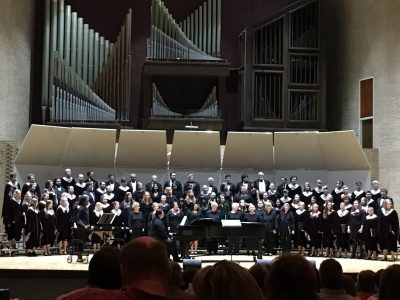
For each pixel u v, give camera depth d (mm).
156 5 21625
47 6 21594
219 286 2488
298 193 19609
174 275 4402
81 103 21406
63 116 21203
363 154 20688
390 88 20438
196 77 21844
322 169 22094
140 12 22984
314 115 22422
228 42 23203
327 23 23969
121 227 16281
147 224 17594
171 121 21562
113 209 17453
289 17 22281
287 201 18672
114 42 22609
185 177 22062
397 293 3686
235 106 23188
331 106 23984
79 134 21109
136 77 22875
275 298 2568
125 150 21547
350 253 18328
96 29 22594
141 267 2551
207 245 17625
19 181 20312
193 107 22766
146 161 21828
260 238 15664
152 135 21281
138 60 22938
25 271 11867
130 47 21859
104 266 3314
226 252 17719
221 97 21750
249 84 22156
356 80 22391
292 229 17578
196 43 21969
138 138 21312
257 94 22234
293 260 2613
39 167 20828
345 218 17547
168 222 17500
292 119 22281
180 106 22734
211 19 21922
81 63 21656
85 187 19109
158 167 21984
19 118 21016
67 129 20891
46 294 11883
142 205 17812
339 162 21578
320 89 22359
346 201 17797
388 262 15672
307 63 22438
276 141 21906
